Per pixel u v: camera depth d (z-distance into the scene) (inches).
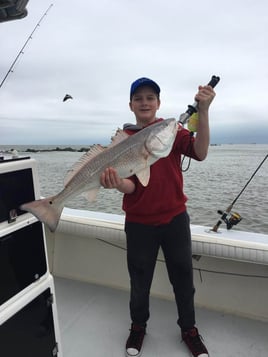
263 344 86.0
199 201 350.3
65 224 110.5
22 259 55.3
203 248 92.2
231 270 98.4
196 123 71.7
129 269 84.1
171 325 94.7
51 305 62.1
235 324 94.3
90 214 116.0
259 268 95.3
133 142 65.6
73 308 103.7
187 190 410.3
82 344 87.0
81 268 121.0
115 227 104.4
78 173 63.1
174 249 80.4
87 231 107.4
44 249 60.2
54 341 63.4
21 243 54.9
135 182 77.2
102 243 116.5
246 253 87.8
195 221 281.4
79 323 96.1
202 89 68.3
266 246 87.2
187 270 81.8
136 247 80.7
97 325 95.3
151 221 78.8
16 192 53.6
